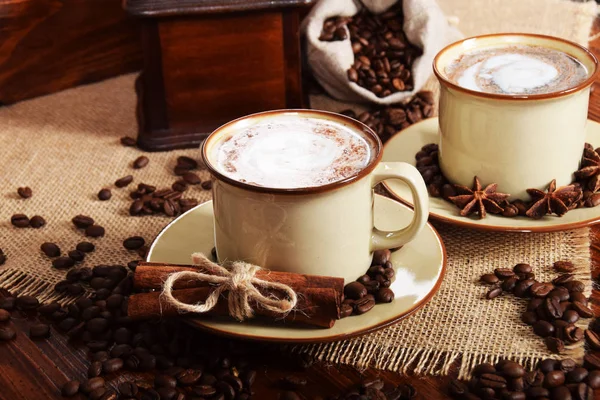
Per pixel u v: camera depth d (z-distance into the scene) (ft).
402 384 1.89
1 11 2.86
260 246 1.91
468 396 1.85
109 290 2.10
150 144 2.67
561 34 3.06
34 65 2.97
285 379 1.90
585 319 1.99
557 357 1.92
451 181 2.25
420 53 2.87
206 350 1.95
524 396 1.84
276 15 2.62
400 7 2.95
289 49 2.67
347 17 2.94
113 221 2.38
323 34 2.88
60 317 2.05
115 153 2.68
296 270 1.92
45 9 2.93
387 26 2.94
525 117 2.11
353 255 1.94
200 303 1.90
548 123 2.12
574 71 2.19
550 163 2.15
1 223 2.39
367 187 1.92
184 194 2.48
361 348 1.97
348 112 2.82
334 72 2.83
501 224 2.13
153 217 2.39
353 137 1.99
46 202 2.47
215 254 2.06
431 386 1.90
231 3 2.58
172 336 1.99
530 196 2.18
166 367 1.94
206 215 2.15
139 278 1.94
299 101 2.75
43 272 2.20
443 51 2.27
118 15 3.07
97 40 3.07
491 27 3.15
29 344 2.01
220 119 2.72
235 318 1.90
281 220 1.88
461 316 2.03
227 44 2.63
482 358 1.94
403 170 1.93
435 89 2.94
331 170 1.90
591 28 3.16
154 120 2.68
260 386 1.91
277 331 1.87
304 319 1.87
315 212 1.87
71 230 2.35
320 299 1.85
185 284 1.92
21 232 2.35
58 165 2.63
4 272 2.20
